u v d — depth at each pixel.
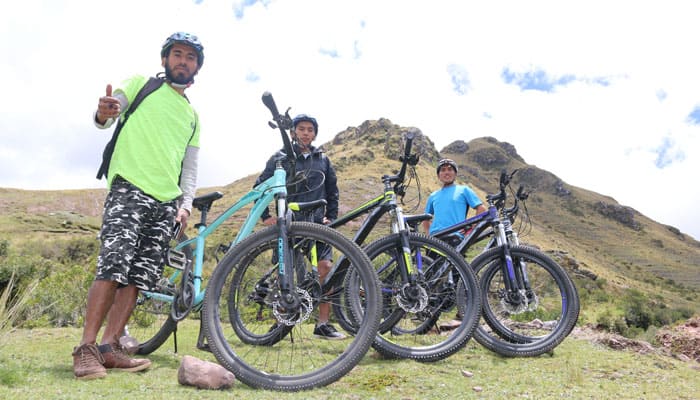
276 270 2.86
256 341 3.26
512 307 4.09
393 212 3.50
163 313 3.41
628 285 102.88
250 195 3.26
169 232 2.92
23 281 8.30
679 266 191.38
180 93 3.10
